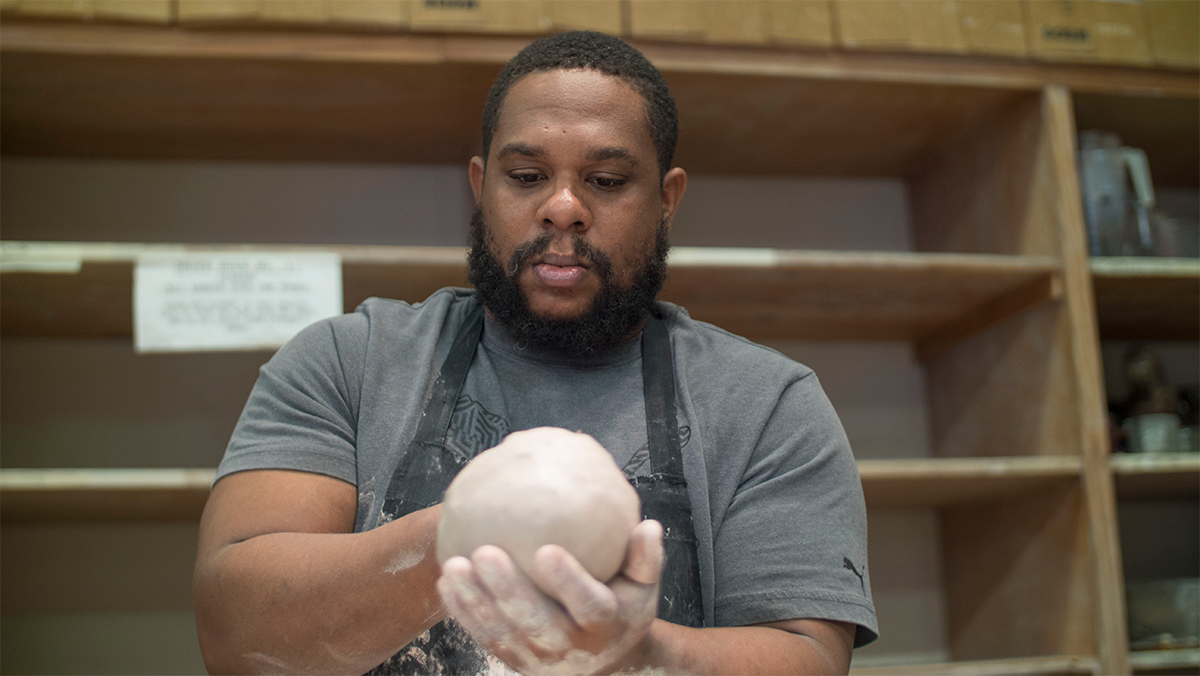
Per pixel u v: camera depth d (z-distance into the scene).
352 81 1.55
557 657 0.47
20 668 1.66
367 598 0.57
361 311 0.87
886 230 2.10
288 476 0.72
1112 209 1.71
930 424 2.05
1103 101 1.74
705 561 0.75
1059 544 1.60
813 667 0.65
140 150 1.81
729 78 1.59
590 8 1.50
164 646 1.71
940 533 2.00
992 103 1.74
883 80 1.61
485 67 1.51
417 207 1.92
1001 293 1.73
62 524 1.71
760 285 1.66
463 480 0.52
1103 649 1.49
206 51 1.44
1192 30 1.71
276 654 0.59
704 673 0.57
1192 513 2.10
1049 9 1.66
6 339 1.76
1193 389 1.88
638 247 0.81
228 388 1.81
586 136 0.78
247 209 1.87
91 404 1.76
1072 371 1.58
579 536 0.47
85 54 1.42
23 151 1.79
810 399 0.84
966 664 1.51
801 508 0.77
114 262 1.38
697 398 0.83
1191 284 1.69
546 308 0.79
